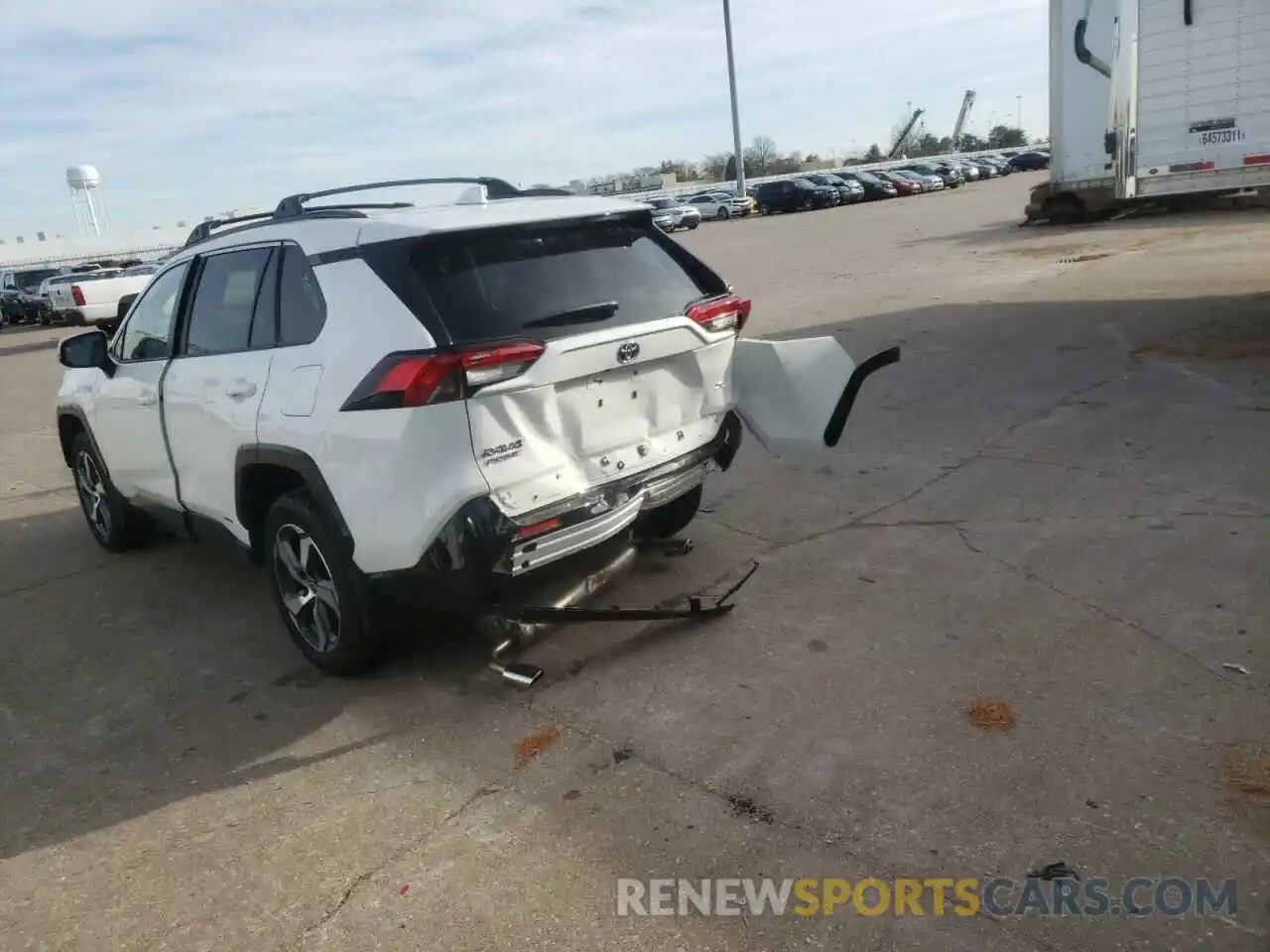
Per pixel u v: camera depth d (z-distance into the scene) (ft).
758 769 10.51
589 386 12.21
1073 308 36.04
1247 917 8.01
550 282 12.12
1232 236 52.90
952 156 287.89
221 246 14.42
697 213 138.31
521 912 8.78
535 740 11.53
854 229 94.99
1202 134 28.27
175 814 10.79
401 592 11.98
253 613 16.29
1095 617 13.05
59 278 79.41
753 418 14.85
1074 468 18.88
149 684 13.98
